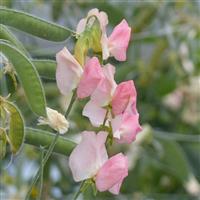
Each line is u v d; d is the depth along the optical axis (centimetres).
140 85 140
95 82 54
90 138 56
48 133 60
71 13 129
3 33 57
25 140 59
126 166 56
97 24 56
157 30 138
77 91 55
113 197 127
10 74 57
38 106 56
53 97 113
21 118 56
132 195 137
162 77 140
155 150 129
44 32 57
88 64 54
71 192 125
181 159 126
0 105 56
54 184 124
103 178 56
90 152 56
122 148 129
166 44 138
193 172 138
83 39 56
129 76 138
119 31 58
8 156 108
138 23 138
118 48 58
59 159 123
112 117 56
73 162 56
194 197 140
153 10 140
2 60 57
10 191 109
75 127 113
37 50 100
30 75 55
